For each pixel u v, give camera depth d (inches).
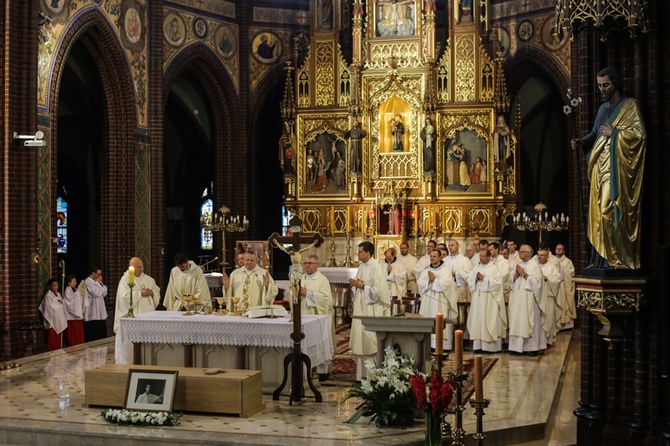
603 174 407.5
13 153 751.7
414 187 1090.1
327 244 1114.7
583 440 438.3
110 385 508.4
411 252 1083.3
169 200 1419.8
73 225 1368.1
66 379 607.5
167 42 1075.9
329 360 589.6
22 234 761.0
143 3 1012.5
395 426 467.2
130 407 486.9
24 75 761.6
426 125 1070.4
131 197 980.6
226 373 502.3
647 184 412.5
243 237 1197.1
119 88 966.4
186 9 1107.3
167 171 1412.4
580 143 425.1
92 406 512.4
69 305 811.4
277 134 1360.7
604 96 418.9
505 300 834.2
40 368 655.1
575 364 733.3
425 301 763.4
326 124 1117.7
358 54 1105.4
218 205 1197.1
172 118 1366.9
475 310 773.3
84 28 884.6
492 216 1066.1
